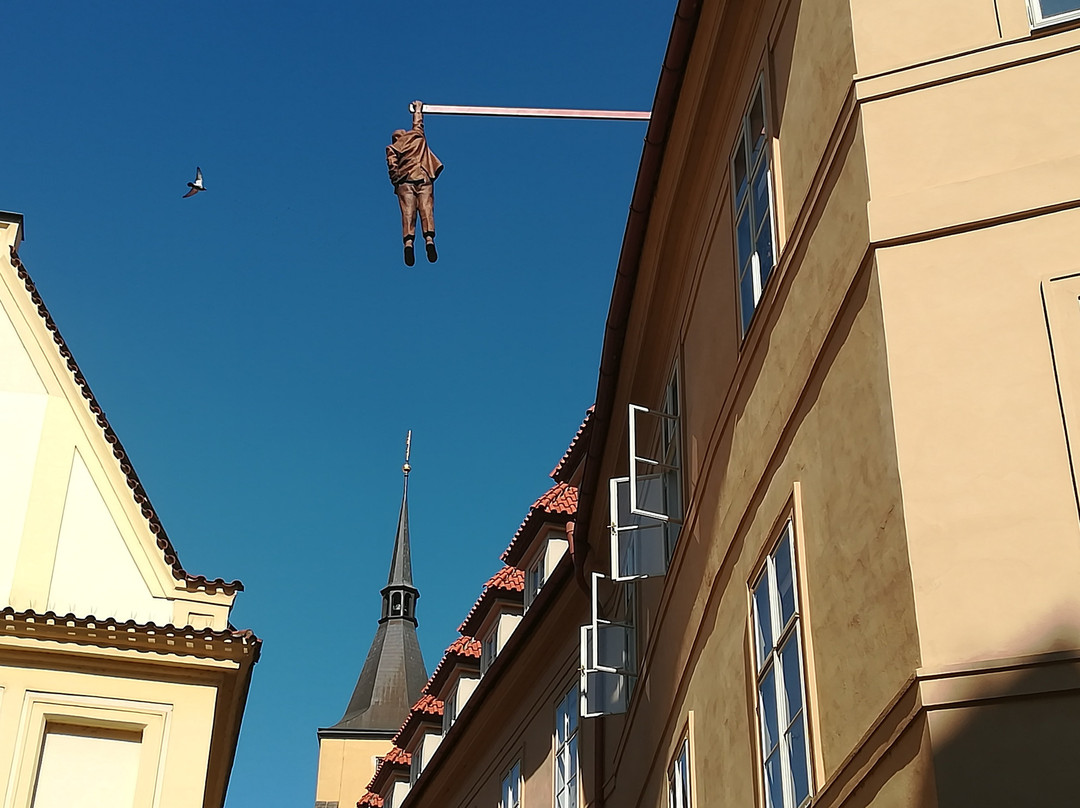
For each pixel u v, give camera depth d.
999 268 8.22
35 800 14.07
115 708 14.55
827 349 9.33
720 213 13.05
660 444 15.45
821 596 8.95
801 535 9.48
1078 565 7.22
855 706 8.16
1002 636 7.15
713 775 11.62
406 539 88.06
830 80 9.87
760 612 10.55
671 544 14.38
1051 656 6.95
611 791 17.64
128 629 14.71
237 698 15.50
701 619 12.55
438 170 12.09
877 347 8.41
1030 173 8.42
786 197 10.73
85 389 16.41
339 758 62.78
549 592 21.19
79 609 15.22
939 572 7.47
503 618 27.05
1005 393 7.84
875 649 7.95
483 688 24.39
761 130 11.74
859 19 9.54
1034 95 8.73
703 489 12.88
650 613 15.83
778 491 10.17
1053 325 7.92
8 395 16.22
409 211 11.88
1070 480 7.47
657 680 14.88
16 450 15.94
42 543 15.47
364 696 80.19
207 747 14.53
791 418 9.98
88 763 14.39
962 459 7.75
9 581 15.16
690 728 12.58
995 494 7.58
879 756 7.60
